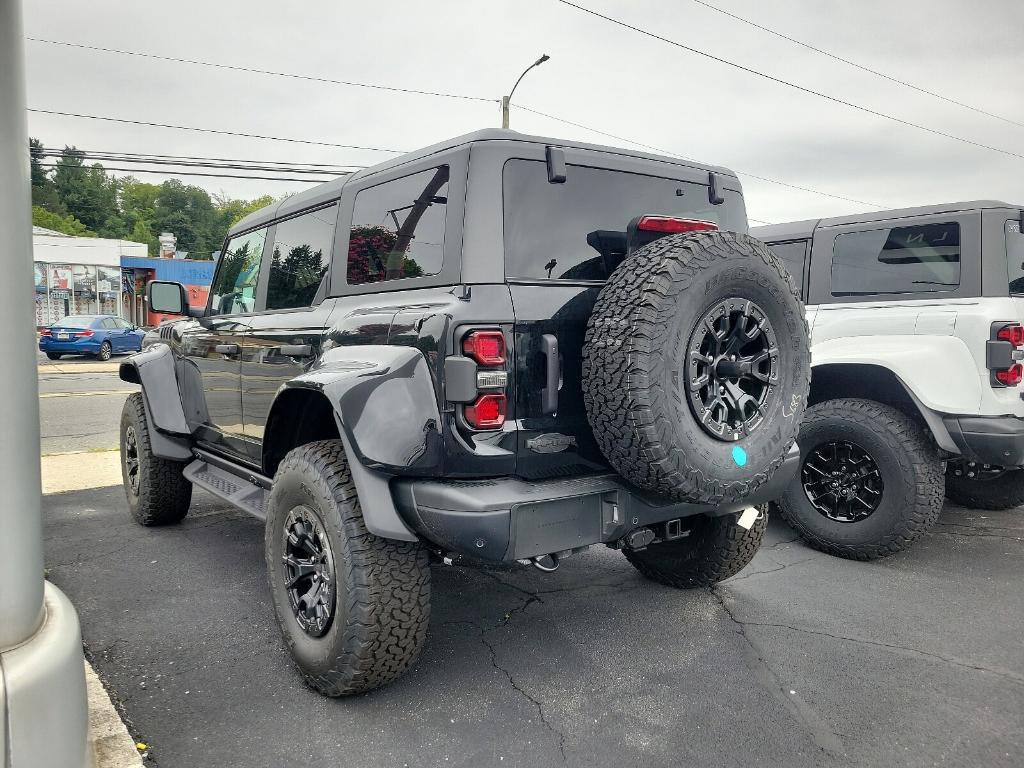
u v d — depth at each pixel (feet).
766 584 12.91
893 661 9.91
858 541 14.02
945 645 10.43
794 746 7.90
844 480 14.35
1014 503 17.46
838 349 15.17
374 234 9.87
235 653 10.17
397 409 7.97
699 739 8.03
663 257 8.02
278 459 10.96
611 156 9.71
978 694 9.02
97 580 13.03
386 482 8.23
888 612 11.64
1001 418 13.20
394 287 9.29
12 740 5.32
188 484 15.98
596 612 11.63
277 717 8.49
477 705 8.76
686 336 7.94
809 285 16.46
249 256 13.74
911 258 14.88
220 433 13.61
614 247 9.46
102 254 111.45
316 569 8.93
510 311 8.04
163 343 16.22
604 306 8.08
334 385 8.44
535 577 13.29
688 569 12.17
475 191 8.40
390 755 7.75
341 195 10.81
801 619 11.35
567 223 9.02
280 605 9.43
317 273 11.21
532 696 8.97
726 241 8.34
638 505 8.71
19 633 5.63
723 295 8.27
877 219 15.55
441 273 8.50
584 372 8.13
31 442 5.72
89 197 341.41
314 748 7.86
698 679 9.41
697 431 8.11
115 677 9.46
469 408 7.77
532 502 7.85
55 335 69.82
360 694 8.93
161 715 8.53
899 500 13.50
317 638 8.83
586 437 8.63
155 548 14.88
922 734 8.14
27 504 5.67
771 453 8.75
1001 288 13.64
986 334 13.29
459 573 13.50
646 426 7.66
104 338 72.13
